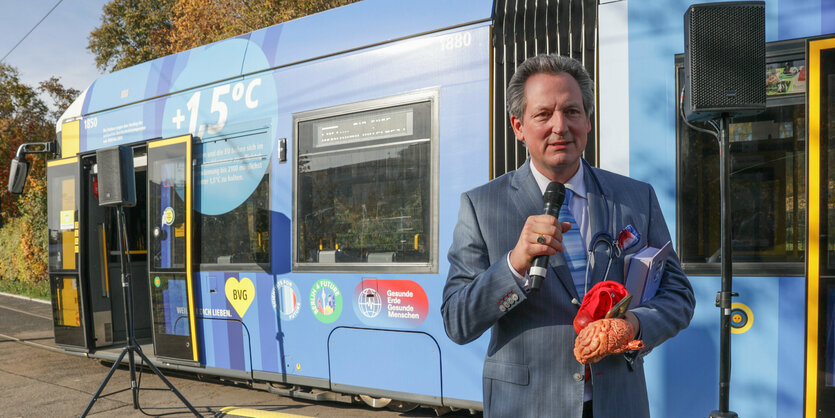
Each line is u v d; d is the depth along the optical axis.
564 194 1.83
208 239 5.86
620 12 4.05
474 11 4.45
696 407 3.72
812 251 3.50
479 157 4.34
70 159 7.32
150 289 6.30
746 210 3.68
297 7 16.25
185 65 6.20
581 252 1.91
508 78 4.32
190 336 5.91
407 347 4.60
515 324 1.89
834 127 3.50
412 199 4.63
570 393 1.81
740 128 3.72
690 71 3.14
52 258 7.56
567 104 1.85
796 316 3.52
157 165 6.29
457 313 1.82
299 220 5.23
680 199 3.82
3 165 22.27
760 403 3.57
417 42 4.68
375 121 4.86
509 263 1.73
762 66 3.10
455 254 2.00
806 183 3.53
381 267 4.73
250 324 5.51
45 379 6.91
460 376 4.36
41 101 23.91
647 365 3.84
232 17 18.86
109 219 7.50
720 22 3.10
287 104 5.36
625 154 3.98
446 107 4.51
